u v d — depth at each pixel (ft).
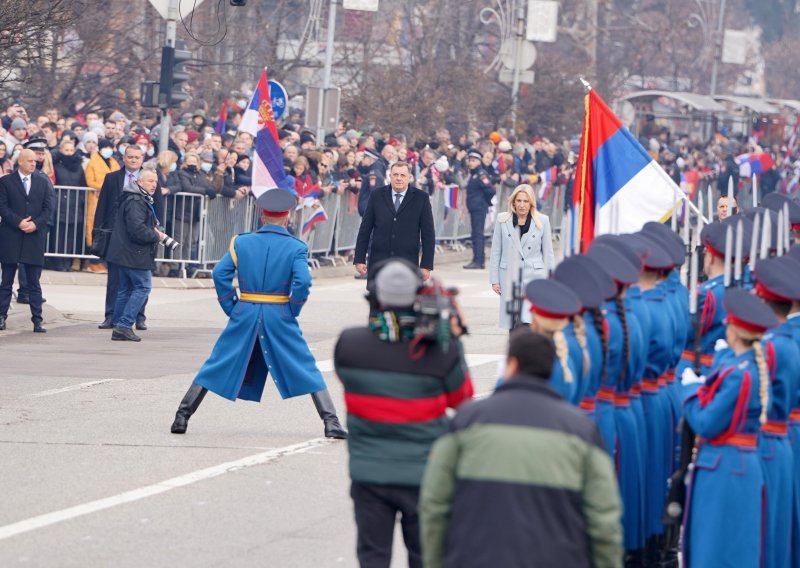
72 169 182.19
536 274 121.19
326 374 121.19
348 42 330.13
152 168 141.69
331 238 213.25
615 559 43.01
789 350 58.13
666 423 67.87
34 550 66.44
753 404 56.08
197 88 292.40
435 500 43.32
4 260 142.72
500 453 42.47
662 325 66.13
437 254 244.42
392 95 284.20
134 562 64.85
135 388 111.75
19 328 146.30
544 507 42.14
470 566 42.19
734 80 591.78
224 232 191.11
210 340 142.72
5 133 181.16
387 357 53.72
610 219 74.90
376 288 54.08
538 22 301.84
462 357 54.13
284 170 189.16
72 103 257.34
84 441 90.94
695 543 57.52
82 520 71.82
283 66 303.48
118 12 259.80
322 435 94.58
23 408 102.01
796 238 89.66
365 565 55.01
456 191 245.24
